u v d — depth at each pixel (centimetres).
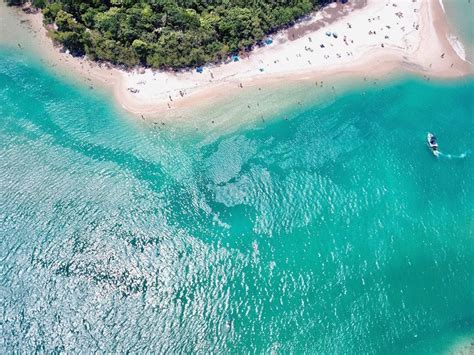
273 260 7444
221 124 9112
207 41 9862
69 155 8806
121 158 8731
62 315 6962
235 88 9625
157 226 7862
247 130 9025
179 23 9912
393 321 6831
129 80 9788
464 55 10175
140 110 9362
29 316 6950
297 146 8781
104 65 10069
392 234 7681
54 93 9750
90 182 8419
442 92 9575
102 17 10050
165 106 9388
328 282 7200
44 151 8888
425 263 7375
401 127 9012
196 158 8675
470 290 7119
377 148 8731
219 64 9944
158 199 8175
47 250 7606
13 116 9444
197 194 8225
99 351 6662
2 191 8356
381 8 11025
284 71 9862
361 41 10369
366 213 7925
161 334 6794
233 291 7162
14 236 7788
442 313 6894
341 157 8625
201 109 9331
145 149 8838
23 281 7288
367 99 9475
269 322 6856
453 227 7762
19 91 9844
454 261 7394
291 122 9138
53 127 9238
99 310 7006
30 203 8181
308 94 9538
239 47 10075
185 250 7588
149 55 9812
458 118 9144
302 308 6962
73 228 7850
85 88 9781
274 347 6638
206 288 7206
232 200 8138
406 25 10694
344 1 11100
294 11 10519
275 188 8238
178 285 7244
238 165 8550
